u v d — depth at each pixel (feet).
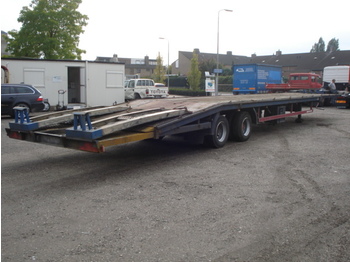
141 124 22.77
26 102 51.67
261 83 92.73
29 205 15.96
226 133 29.68
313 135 35.94
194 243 12.33
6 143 31.48
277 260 11.19
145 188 18.34
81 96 66.49
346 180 19.81
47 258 11.37
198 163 23.68
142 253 11.66
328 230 13.33
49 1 84.58
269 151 27.63
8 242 12.44
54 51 85.30
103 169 22.27
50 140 21.48
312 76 94.07
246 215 14.74
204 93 138.62
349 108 70.28
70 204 16.06
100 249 11.93
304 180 19.76
